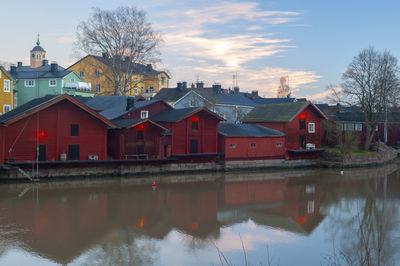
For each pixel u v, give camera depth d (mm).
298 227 19891
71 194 26641
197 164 39844
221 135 41656
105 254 15422
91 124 33781
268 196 28203
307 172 43094
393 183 35156
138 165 36000
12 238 16953
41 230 18188
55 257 14961
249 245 16969
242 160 42406
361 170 45688
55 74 63438
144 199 25812
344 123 57219
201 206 24234
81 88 63531
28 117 30734
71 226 18969
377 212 23422
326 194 29281
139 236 17766
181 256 15438
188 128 39719
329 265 14836
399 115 65625
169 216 21500
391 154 55469
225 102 64875
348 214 22828
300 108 47000
